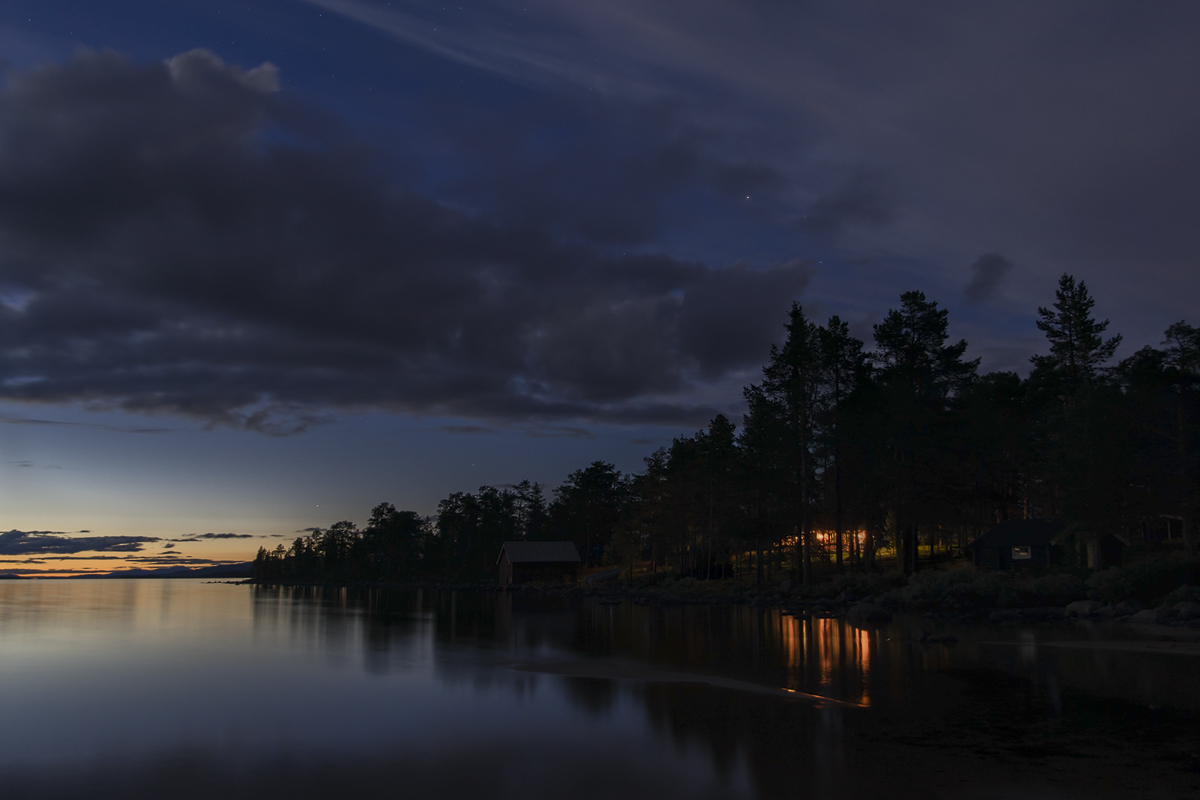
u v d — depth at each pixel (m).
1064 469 48.72
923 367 65.31
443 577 165.38
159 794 10.97
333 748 13.56
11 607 64.50
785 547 72.19
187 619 49.66
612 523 140.00
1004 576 46.56
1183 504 47.38
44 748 13.74
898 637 30.33
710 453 83.50
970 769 11.68
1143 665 21.56
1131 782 10.98
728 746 13.34
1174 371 53.56
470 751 13.25
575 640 32.69
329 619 48.94
